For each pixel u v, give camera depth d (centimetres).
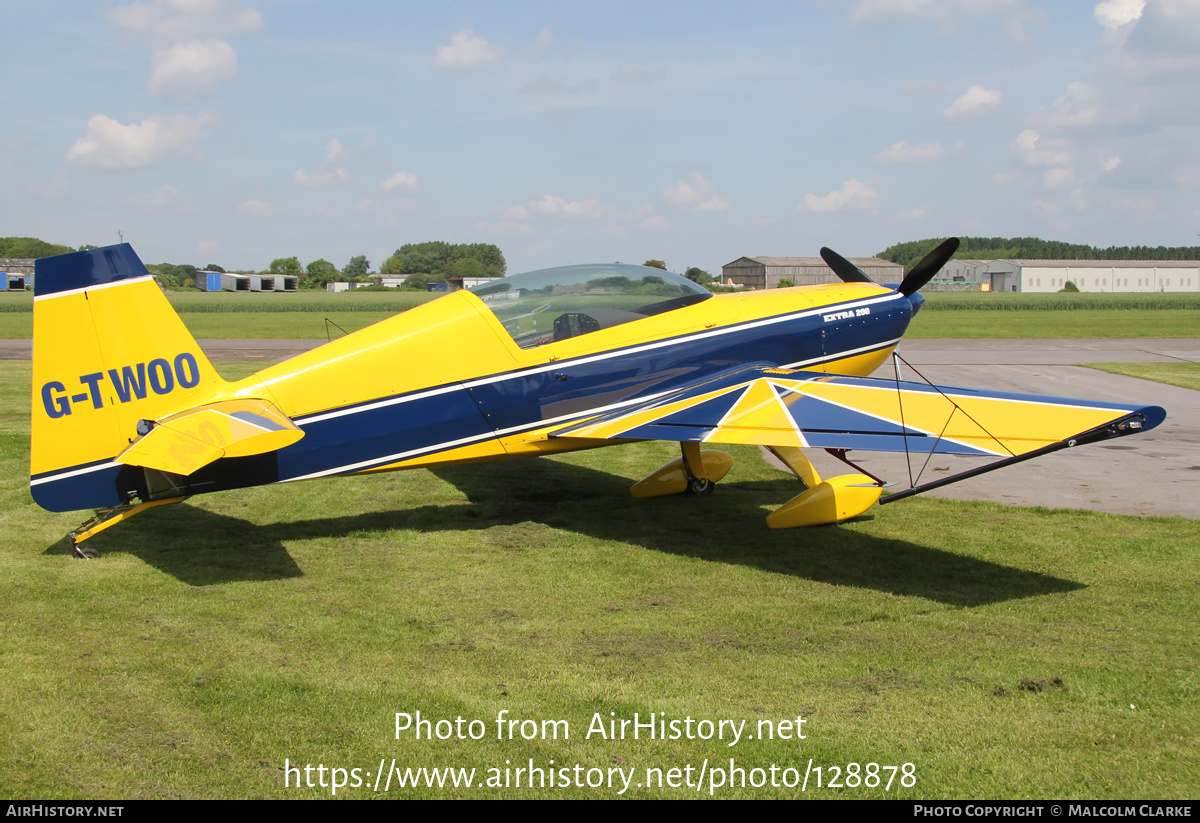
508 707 379
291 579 563
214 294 9088
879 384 646
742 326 767
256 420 559
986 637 459
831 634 464
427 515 738
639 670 418
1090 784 318
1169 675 408
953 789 316
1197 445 1052
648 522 717
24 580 554
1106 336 2908
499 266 17750
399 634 465
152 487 593
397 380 643
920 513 734
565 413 698
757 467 947
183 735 353
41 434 560
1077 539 651
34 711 371
